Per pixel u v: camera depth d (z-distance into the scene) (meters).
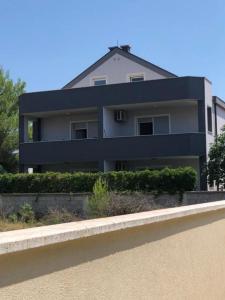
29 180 24.53
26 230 2.82
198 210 5.16
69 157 30.58
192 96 28.48
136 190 22.05
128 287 3.68
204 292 5.52
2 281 2.46
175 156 28.50
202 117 28.53
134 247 3.80
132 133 31.47
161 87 28.92
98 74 34.00
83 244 3.11
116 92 29.86
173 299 4.56
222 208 6.25
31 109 31.81
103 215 15.33
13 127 38.28
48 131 33.72
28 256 2.63
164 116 30.92
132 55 33.22
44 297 2.75
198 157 29.22
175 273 4.64
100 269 3.31
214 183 25.48
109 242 3.43
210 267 5.80
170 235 4.54
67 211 18.39
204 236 5.61
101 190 16.58
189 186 21.50
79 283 3.07
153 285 4.12
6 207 21.03
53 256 2.83
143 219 3.80
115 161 30.66
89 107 30.42
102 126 29.98
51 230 2.86
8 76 39.88
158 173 22.00
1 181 25.08
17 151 39.03
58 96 31.17
